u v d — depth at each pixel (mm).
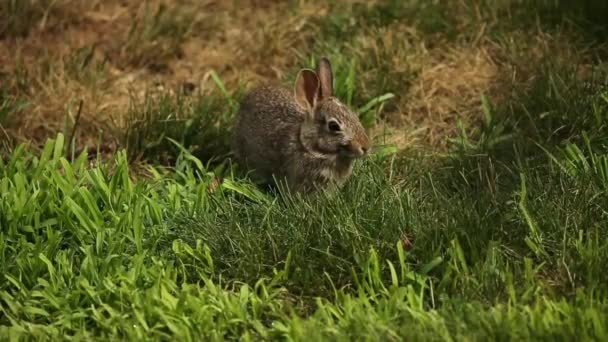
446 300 5578
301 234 6262
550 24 8641
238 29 9180
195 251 6258
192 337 5539
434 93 8320
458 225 6223
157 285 5891
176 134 7863
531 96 7828
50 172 6844
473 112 8117
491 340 5148
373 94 8203
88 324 5805
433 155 7594
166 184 7184
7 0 9156
